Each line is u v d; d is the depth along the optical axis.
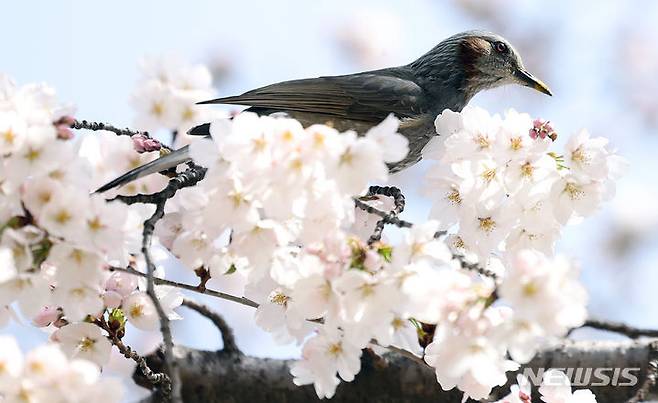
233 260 8.73
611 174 9.29
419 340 8.63
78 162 7.41
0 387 6.38
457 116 9.88
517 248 9.41
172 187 9.01
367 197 10.34
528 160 9.03
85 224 7.19
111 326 9.16
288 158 7.38
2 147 7.18
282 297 8.81
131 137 10.63
